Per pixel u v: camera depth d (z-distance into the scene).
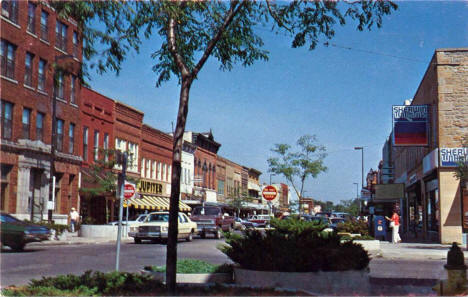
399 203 53.16
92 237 32.53
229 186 85.25
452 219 28.89
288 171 39.59
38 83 33.62
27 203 31.95
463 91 29.28
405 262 19.38
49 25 34.50
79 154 39.28
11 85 30.64
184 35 12.44
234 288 10.30
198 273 12.18
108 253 21.23
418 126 32.06
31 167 32.53
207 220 36.47
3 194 30.19
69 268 15.61
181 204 57.56
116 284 10.12
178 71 12.47
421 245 27.59
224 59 12.62
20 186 31.33
